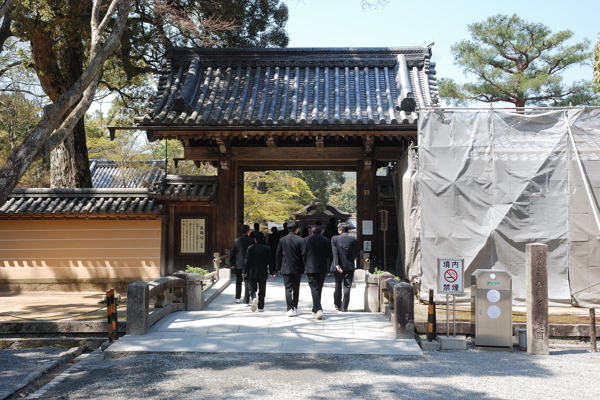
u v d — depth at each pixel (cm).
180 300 1006
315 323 870
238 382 604
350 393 565
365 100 1512
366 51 1683
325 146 1523
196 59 1664
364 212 1505
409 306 792
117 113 2480
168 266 1511
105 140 2455
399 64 1620
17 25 1359
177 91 1543
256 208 2575
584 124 1080
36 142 791
